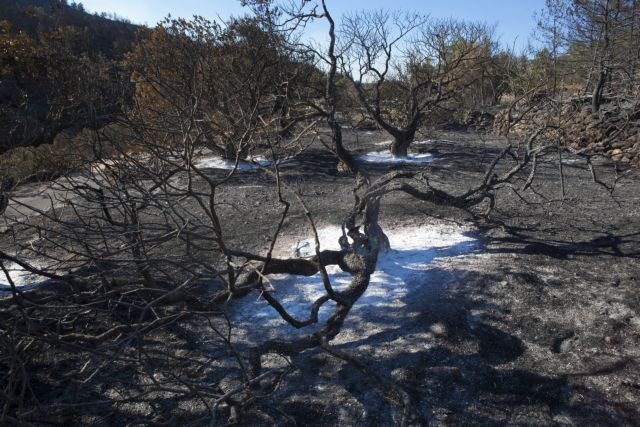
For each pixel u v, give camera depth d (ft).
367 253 15.69
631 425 10.13
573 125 40.75
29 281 17.25
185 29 33.58
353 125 58.85
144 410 11.22
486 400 11.03
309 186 31.55
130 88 16.93
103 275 12.75
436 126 55.11
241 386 9.16
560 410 10.72
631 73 41.91
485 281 16.07
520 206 24.81
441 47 42.70
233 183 32.07
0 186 11.81
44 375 12.17
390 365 12.21
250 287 12.12
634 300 14.64
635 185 28.19
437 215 23.65
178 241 20.92
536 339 13.11
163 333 14.10
